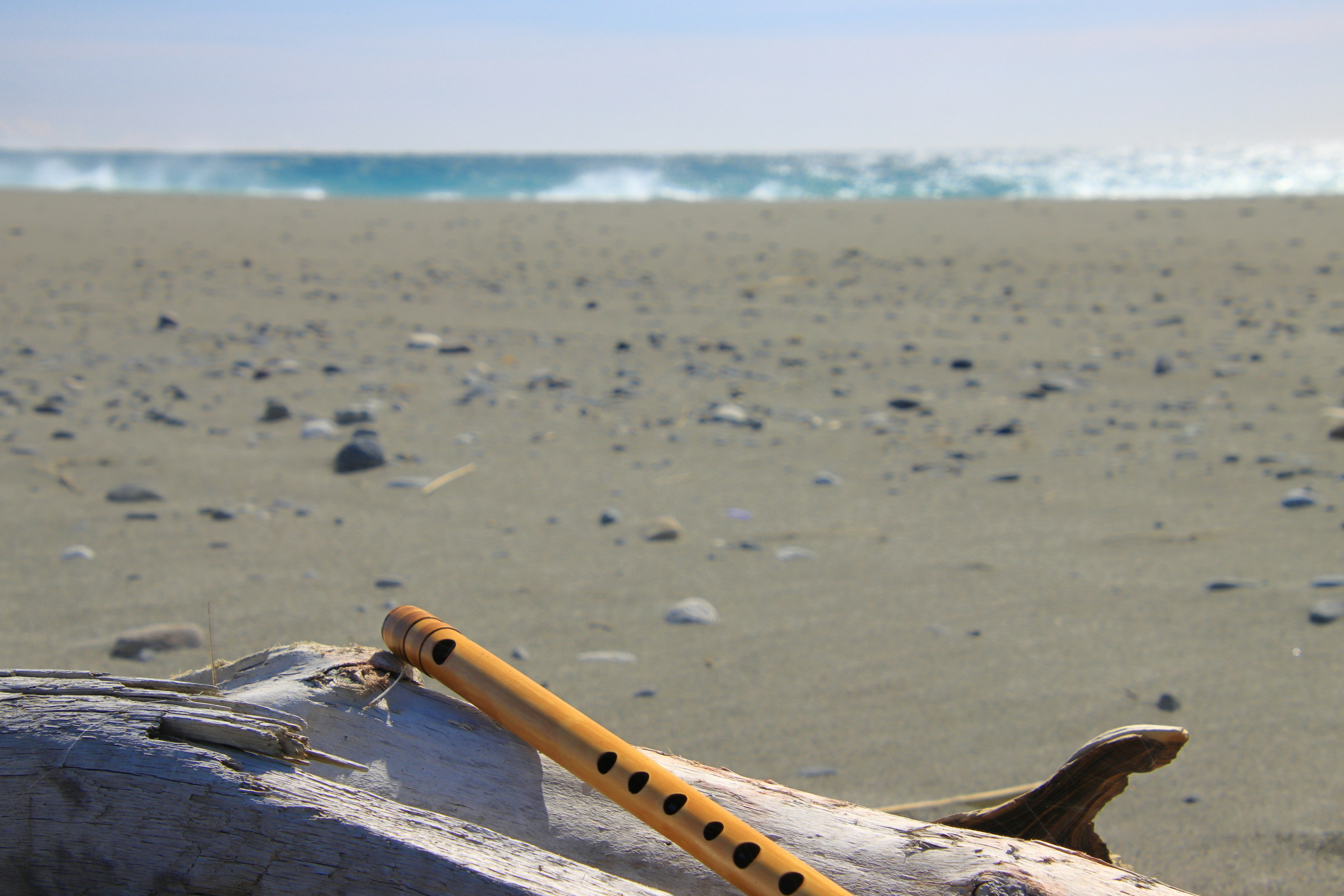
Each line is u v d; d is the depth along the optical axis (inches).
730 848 60.7
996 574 182.1
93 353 370.9
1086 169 2103.8
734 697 133.5
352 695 68.2
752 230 743.1
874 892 63.7
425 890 55.4
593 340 416.8
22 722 59.7
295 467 244.2
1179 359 377.4
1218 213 787.4
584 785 68.3
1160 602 167.8
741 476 247.9
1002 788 110.0
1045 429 293.7
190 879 57.0
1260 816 104.7
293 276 551.8
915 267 594.9
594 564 186.4
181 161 1982.0
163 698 62.0
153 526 198.8
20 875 58.7
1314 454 260.5
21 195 933.2
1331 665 141.6
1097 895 62.0
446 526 206.2
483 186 1600.6
